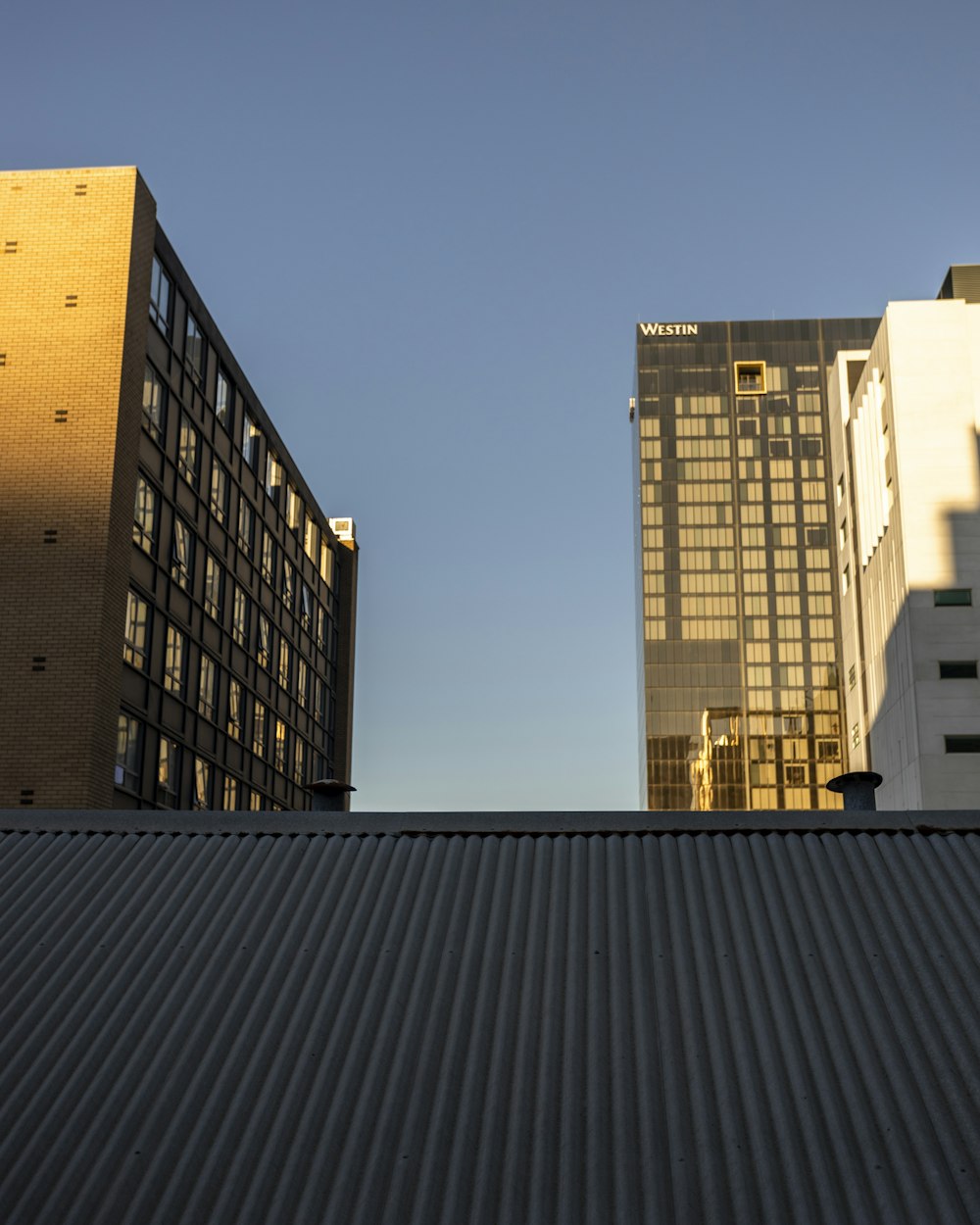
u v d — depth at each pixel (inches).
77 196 1523.1
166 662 1665.8
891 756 2832.2
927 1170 367.6
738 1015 435.5
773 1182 364.8
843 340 7583.7
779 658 7155.5
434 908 506.3
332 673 2903.5
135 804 1530.5
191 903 522.3
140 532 1571.1
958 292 3080.7
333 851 560.1
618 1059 417.7
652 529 7377.0
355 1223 356.5
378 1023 440.1
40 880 550.0
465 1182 370.9
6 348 1476.4
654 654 7209.6
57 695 1366.9
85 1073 422.6
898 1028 428.1
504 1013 443.2
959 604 2637.8
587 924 493.4
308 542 2657.5
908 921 490.0
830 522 7332.7
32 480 1433.3
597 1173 370.9
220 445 1966.0
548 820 584.4
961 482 2694.4
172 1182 375.6
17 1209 369.7
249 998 457.4
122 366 1473.9
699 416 7514.8
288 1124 394.3
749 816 579.8
